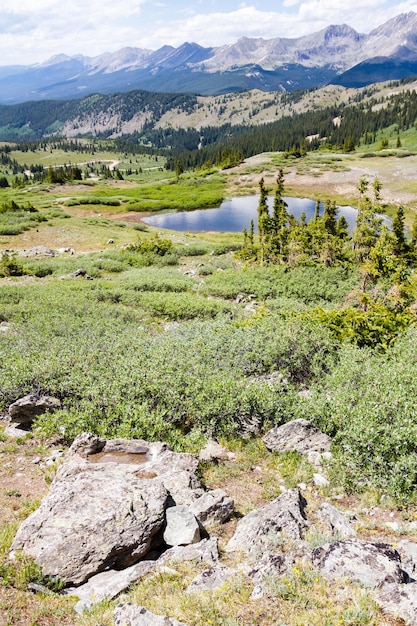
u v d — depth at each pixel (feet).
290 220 190.08
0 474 32.09
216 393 40.83
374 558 20.68
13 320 77.71
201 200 387.96
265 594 19.38
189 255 191.31
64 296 96.94
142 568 21.90
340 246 151.33
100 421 38.17
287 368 52.47
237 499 30.35
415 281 81.10
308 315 67.00
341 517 26.21
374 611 17.75
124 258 175.42
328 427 37.86
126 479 26.61
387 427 32.37
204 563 22.24
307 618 17.78
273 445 37.04
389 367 45.91
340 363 51.21
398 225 144.25
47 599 20.21
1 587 20.54
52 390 43.21
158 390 41.63
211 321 74.84
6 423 40.93
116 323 76.69
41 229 246.06
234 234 272.31
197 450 36.35
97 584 21.22
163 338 61.93
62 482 26.53
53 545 22.18
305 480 32.58
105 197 414.00
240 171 516.73
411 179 376.68
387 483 30.12
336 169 448.65
